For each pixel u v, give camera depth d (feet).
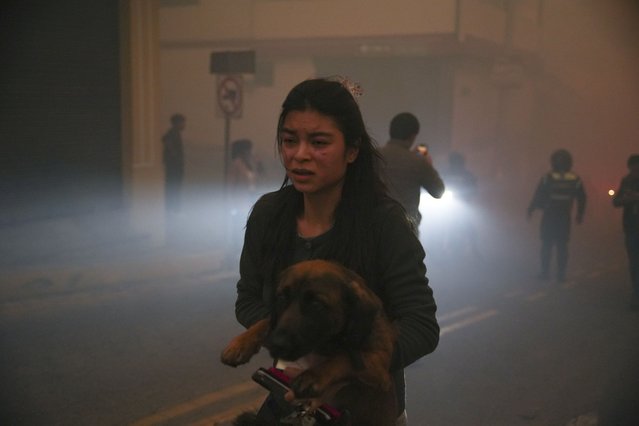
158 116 34.47
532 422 16.61
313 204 6.92
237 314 7.44
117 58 32.58
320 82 6.67
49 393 17.62
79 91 30.96
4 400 17.04
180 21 73.26
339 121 6.54
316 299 5.65
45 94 29.55
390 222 6.69
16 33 28.17
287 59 69.72
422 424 16.51
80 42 30.81
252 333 6.31
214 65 33.65
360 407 6.29
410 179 18.79
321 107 6.48
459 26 60.54
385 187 7.01
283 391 6.12
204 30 72.08
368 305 5.74
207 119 73.92
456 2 60.18
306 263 5.98
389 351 5.80
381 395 6.40
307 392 5.25
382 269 6.70
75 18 30.45
